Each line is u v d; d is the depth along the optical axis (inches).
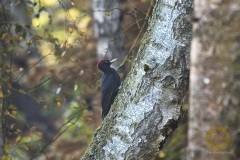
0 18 488.4
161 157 559.8
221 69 189.3
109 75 506.3
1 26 483.5
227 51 188.1
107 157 348.2
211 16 190.5
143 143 335.6
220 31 189.0
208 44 191.6
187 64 321.7
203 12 192.2
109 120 350.3
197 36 194.4
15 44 485.7
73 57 495.5
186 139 582.2
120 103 343.9
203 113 192.9
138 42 540.4
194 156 195.9
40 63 573.3
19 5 522.3
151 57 325.7
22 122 538.9
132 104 335.0
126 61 530.9
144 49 330.3
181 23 318.0
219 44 189.3
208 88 191.6
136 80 332.8
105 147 349.4
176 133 580.4
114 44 546.9
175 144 577.6
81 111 521.3
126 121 338.0
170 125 330.3
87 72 580.7
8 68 484.7
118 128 342.0
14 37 481.7
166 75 323.9
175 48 320.2
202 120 193.3
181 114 330.0
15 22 510.0
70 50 485.7
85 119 535.2
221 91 189.3
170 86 324.8
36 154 503.5
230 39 187.5
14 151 491.5
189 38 319.6
